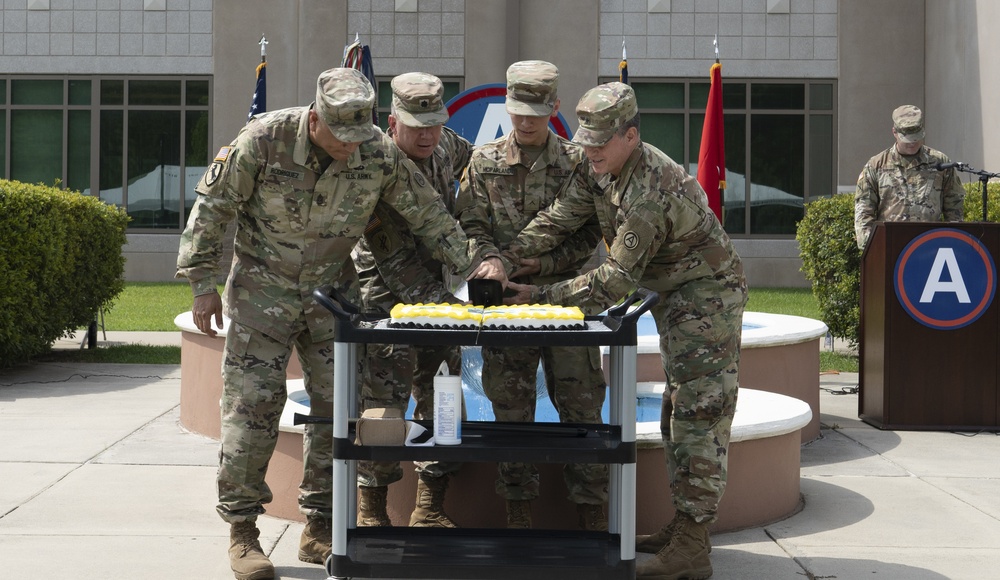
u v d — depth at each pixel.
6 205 8.24
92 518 4.52
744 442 4.52
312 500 3.94
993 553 4.17
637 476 4.35
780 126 17.98
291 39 18.05
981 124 15.21
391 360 4.11
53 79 18.36
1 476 5.23
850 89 17.73
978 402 6.70
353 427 3.37
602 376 4.20
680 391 3.81
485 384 4.28
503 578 3.17
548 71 4.05
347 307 3.36
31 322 8.62
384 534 3.50
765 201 18.05
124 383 8.39
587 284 3.69
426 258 4.18
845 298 10.26
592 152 3.57
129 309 13.96
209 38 18.14
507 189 4.20
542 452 3.16
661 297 3.88
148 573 3.82
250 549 3.79
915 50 17.64
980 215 10.22
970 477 5.46
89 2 18.22
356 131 3.43
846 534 4.44
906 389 6.73
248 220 3.77
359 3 17.94
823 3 17.81
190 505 4.75
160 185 18.38
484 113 6.01
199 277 3.73
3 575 3.78
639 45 17.94
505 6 17.86
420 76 4.04
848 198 10.20
